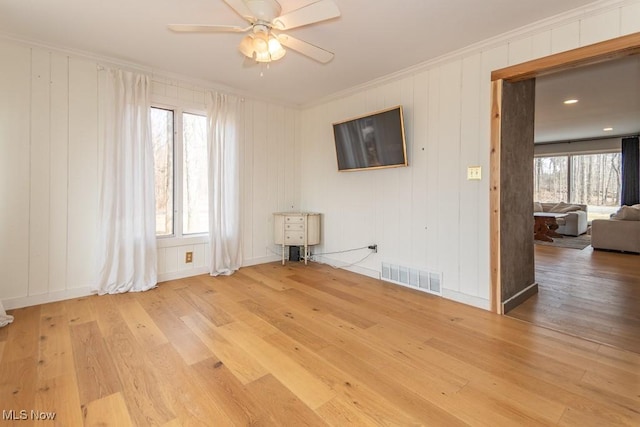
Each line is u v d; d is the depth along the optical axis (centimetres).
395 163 341
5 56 265
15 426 141
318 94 423
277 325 250
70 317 259
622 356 203
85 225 307
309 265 444
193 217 387
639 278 386
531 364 194
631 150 720
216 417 149
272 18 196
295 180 483
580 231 729
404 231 348
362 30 251
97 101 308
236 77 359
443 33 256
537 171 884
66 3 218
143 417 148
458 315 270
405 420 147
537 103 451
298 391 168
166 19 239
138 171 327
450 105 301
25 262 279
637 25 200
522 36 249
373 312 277
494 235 273
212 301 301
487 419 147
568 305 295
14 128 271
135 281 329
